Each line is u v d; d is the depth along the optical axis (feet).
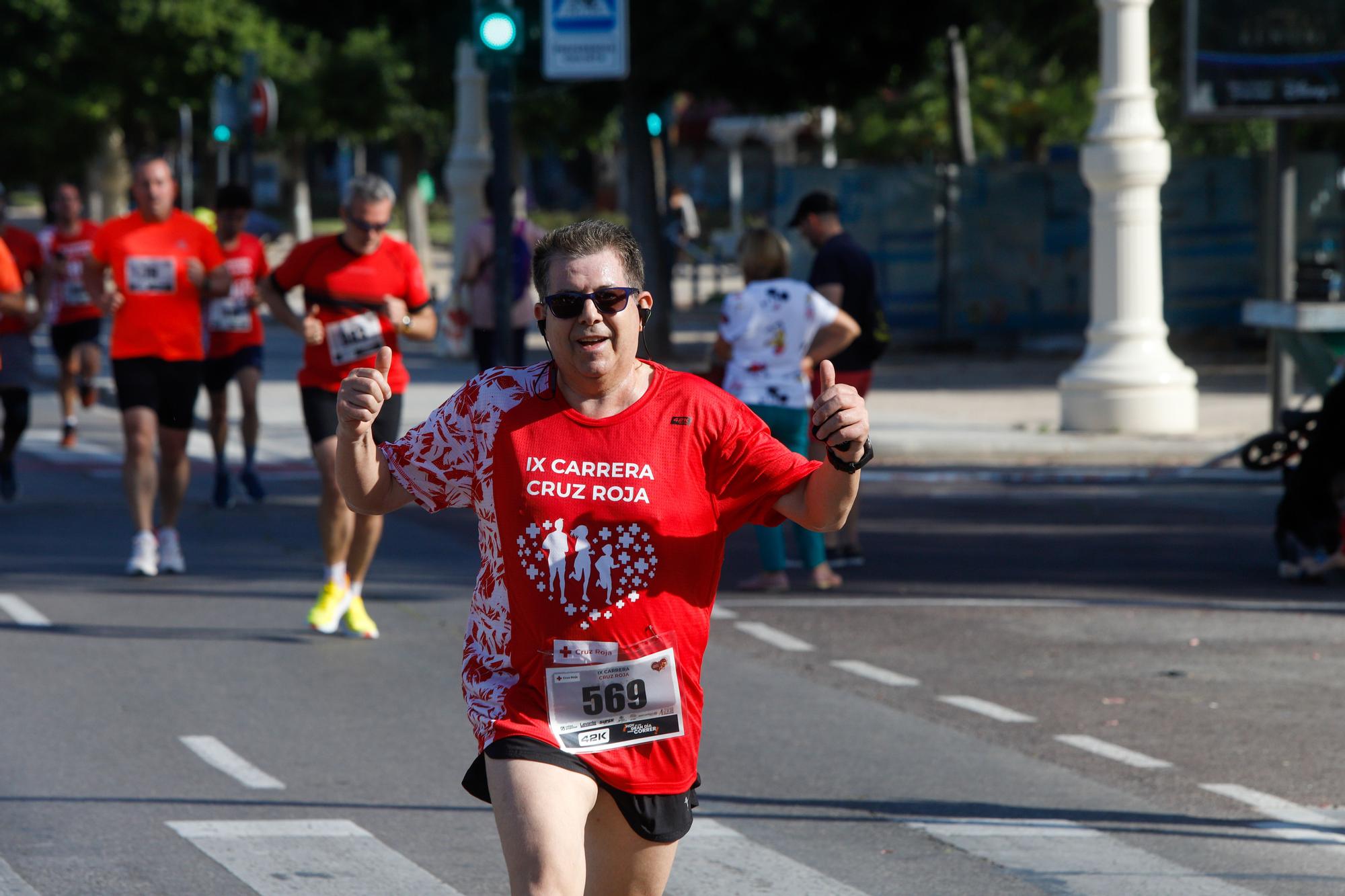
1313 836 22.08
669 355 90.12
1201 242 95.61
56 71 150.20
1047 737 26.91
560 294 14.05
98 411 75.05
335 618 33.35
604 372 14.15
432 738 26.50
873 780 24.54
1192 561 42.68
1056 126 151.94
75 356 61.98
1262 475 57.31
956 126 111.96
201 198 167.32
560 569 14.08
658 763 14.19
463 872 20.39
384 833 21.85
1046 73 152.25
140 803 22.99
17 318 49.57
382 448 14.66
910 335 94.32
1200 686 30.30
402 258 33.09
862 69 83.87
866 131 157.28
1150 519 49.14
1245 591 39.01
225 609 36.06
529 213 234.17
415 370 89.04
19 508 49.16
